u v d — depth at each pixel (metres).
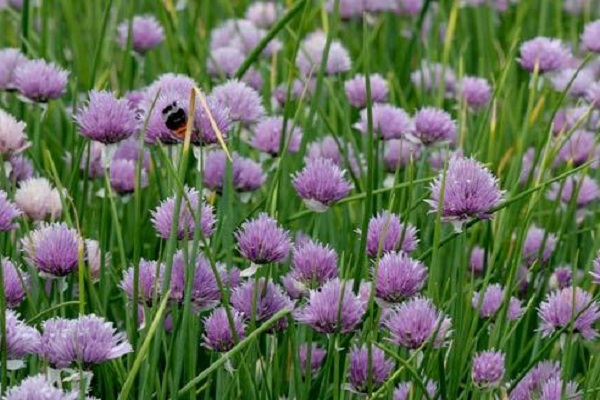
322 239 1.34
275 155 1.36
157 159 1.38
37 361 1.16
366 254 1.23
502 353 1.23
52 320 1.11
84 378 1.08
